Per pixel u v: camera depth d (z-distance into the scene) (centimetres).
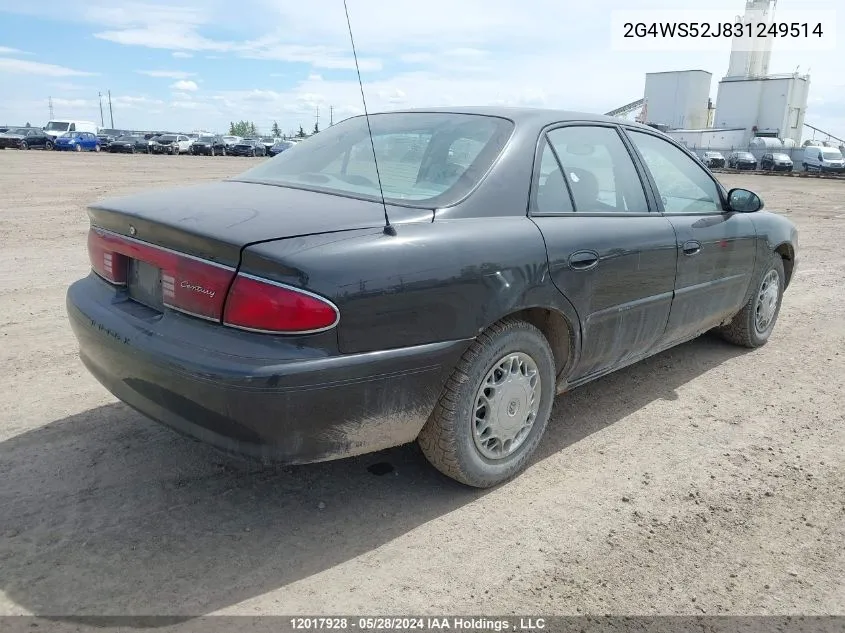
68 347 479
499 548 272
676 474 337
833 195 2544
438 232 272
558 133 346
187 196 305
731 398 436
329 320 238
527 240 298
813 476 340
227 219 261
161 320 265
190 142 5272
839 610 246
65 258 795
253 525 280
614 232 345
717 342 552
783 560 273
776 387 458
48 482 303
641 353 397
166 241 264
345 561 260
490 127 330
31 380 417
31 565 248
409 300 256
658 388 449
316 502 299
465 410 288
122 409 381
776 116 6500
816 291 764
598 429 383
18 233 967
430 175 309
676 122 6888
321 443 251
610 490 319
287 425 240
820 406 429
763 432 388
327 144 364
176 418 260
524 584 251
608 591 250
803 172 4753
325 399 243
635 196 381
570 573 259
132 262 291
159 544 264
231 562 256
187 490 303
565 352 336
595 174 358
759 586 257
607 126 381
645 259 363
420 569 257
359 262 245
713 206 448
